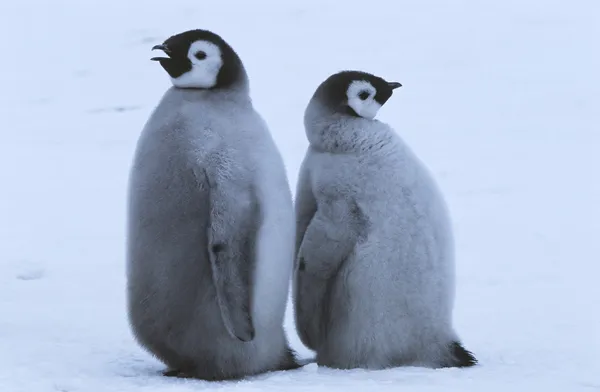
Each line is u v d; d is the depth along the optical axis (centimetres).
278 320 977
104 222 2162
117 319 1322
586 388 912
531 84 3866
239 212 930
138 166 966
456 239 1916
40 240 1967
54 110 3791
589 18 5112
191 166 941
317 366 999
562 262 1738
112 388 900
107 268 1714
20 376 944
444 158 2750
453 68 4247
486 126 3209
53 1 6259
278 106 3506
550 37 4725
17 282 1586
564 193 2336
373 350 996
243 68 1002
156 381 938
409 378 929
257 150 958
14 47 5175
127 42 5231
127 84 4278
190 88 987
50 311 1368
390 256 988
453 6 5553
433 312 1002
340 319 1006
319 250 1003
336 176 1007
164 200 945
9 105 3909
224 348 950
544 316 1345
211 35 991
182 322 949
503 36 4803
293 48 4847
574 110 3425
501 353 1106
